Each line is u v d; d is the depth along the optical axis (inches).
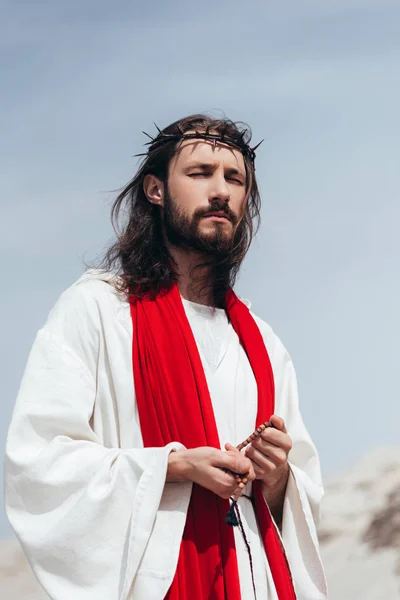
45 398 189.0
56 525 181.2
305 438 208.8
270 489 196.2
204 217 201.5
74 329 194.9
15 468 185.3
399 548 627.2
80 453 184.9
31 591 624.7
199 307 204.7
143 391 190.7
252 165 214.2
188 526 185.0
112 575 179.2
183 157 203.9
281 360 213.0
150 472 180.5
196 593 181.8
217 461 181.2
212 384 196.7
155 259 205.3
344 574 611.8
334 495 687.1
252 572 189.2
